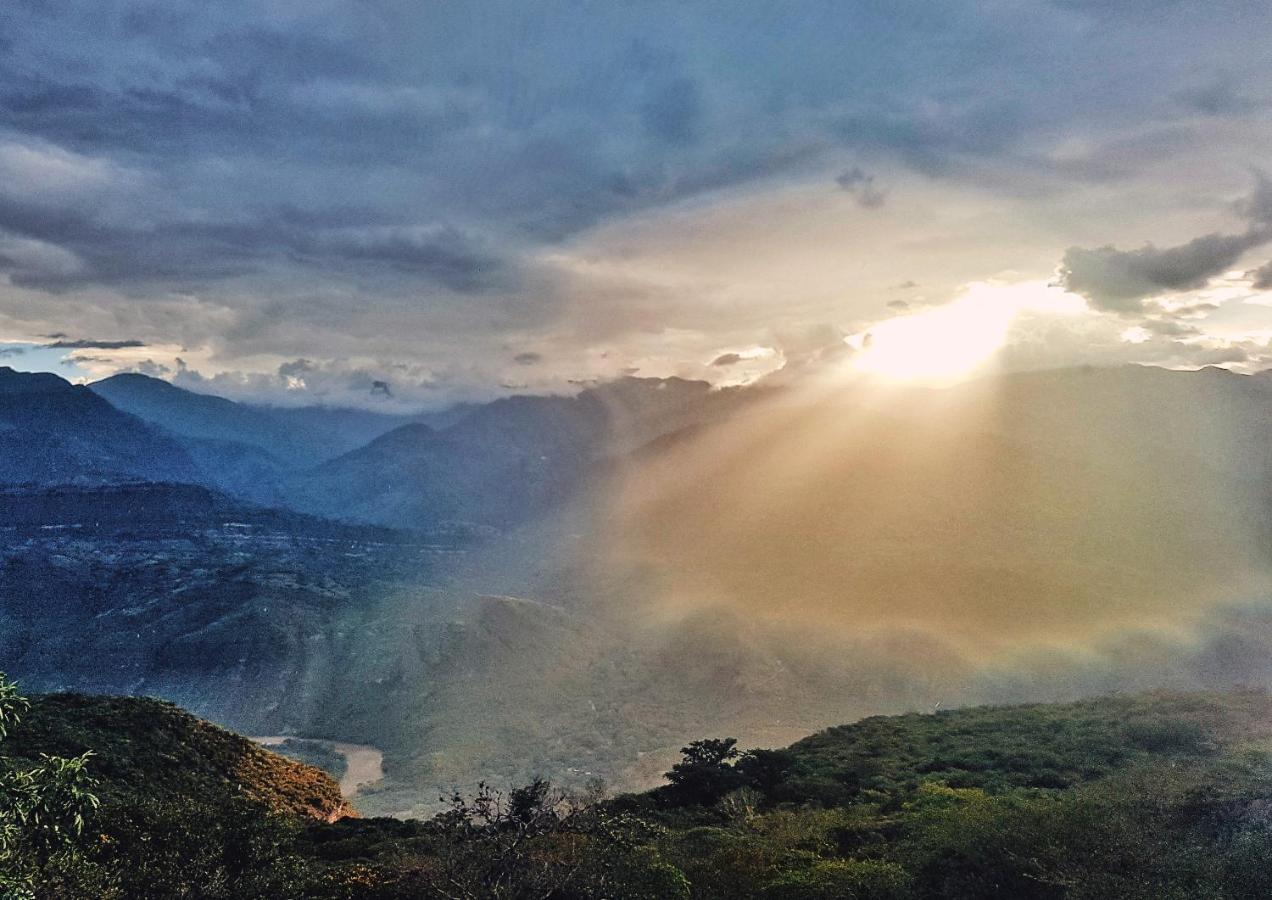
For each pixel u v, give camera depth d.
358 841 47.09
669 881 26.33
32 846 19.00
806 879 27.03
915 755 60.66
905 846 30.33
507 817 27.44
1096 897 23.08
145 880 23.28
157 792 56.66
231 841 25.50
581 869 26.12
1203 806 28.31
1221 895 22.31
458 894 25.16
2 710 15.94
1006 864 26.09
